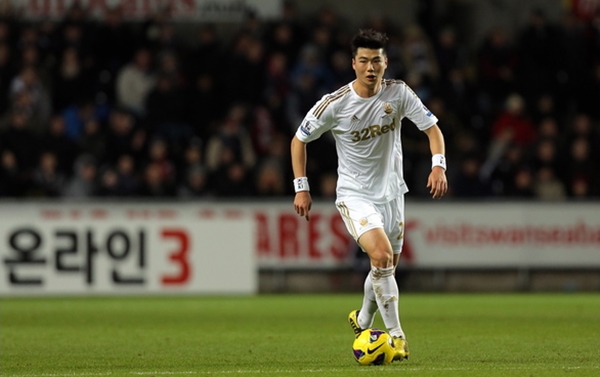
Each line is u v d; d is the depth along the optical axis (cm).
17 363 2664
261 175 6134
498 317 4203
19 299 5447
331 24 6806
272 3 7381
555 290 6178
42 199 5712
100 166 6312
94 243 5544
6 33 6731
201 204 5919
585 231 6159
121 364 2611
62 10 7181
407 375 2272
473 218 6134
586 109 7106
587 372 2322
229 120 6338
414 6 7500
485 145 6738
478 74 6969
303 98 6481
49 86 6744
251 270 5675
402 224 2681
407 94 2603
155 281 5575
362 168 2631
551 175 6412
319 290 6069
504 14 7600
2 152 6253
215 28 7400
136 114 6575
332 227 6069
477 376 2252
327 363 2567
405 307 4834
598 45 7150
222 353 2881
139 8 7219
